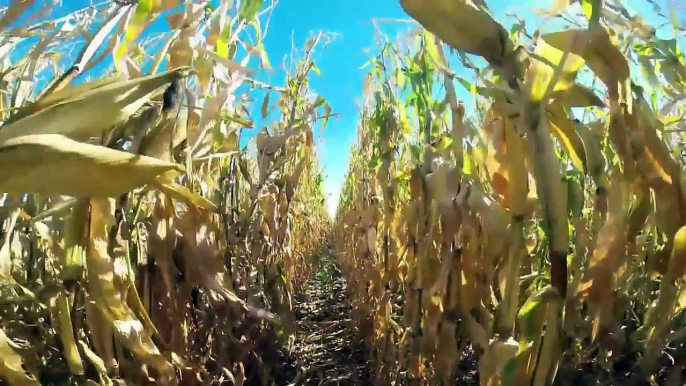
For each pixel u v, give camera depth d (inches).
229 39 70.4
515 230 45.4
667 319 44.8
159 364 48.1
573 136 43.2
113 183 29.3
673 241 42.2
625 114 40.1
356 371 129.6
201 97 68.2
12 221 49.3
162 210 66.4
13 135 29.9
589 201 85.1
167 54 62.9
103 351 54.3
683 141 70.7
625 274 46.0
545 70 39.1
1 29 35.3
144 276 68.5
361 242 138.0
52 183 28.5
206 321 82.1
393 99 107.7
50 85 34.3
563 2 42.4
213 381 82.6
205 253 67.5
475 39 38.4
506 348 43.6
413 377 75.2
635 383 61.7
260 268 110.2
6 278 49.7
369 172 134.6
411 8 38.2
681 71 47.8
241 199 106.5
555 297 39.8
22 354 49.8
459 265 59.5
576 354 67.9
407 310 77.1
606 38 37.9
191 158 62.2
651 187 41.6
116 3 39.2
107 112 31.7
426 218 71.3
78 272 46.6
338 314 199.2
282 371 120.9
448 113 79.6
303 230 229.8
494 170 50.3
